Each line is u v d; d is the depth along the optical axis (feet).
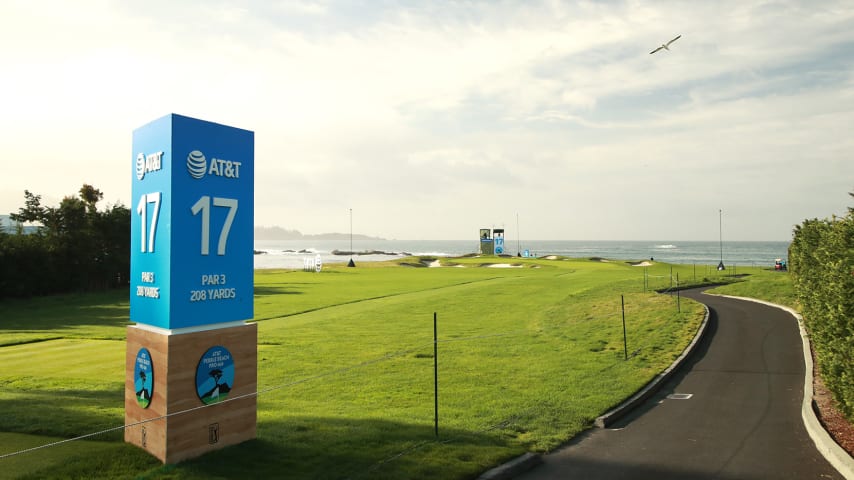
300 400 49.65
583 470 33.58
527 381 55.42
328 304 130.62
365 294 153.07
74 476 28.35
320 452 32.89
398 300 133.69
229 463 30.53
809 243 58.44
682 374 59.52
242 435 33.99
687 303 98.84
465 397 49.75
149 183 32.91
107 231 194.90
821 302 43.42
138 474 28.84
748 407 47.52
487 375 58.34
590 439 39.68
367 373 60.13
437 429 37.86
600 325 85.92
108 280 194.59
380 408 46.14
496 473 31.58
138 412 32.65
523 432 40.14
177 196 31.30
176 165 31.32
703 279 155.02
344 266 321.93
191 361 31.48
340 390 53.16
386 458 32.22
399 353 70.38
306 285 184.14
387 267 306.96
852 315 35.37
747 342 73.31
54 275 173.78
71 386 56.39
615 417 44.65
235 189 34.47
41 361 70.54
